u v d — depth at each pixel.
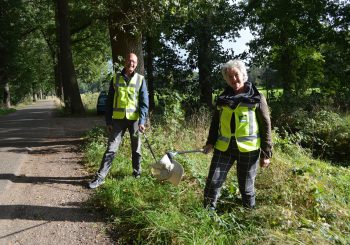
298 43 23.19
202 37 19.97
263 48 24.12
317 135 10.88
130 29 9.34
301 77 24.83
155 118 9.80
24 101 53.47
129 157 7.23
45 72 57.03
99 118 19.31
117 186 5.44
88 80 46.34
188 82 20.64
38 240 4.27
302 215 4.44
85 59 41.78
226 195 5.00
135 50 9.56
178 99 9.37
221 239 3.80
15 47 33.62
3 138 11.95
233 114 4.21
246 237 3.77
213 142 4.53
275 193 5.07
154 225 4.14
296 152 8.50
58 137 11.78
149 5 9.28
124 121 6.07
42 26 36.00
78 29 28.22
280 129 12.05
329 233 3.83
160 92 12.76
